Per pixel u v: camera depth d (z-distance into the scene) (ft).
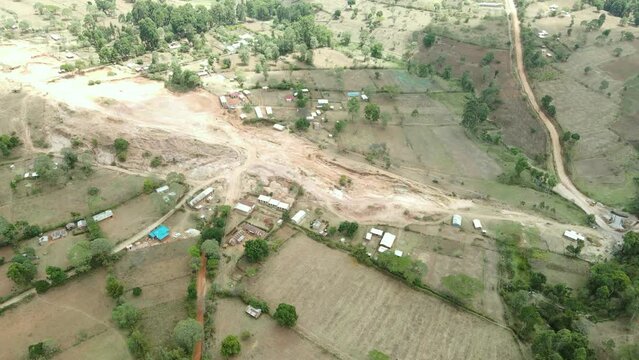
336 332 381.40
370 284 427.33
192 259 425.28
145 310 385.70
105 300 394.32
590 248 484.33
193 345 348.79
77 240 457.27
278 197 529.86
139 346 349.61
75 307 386.93
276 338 371.97
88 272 417.90
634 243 463.42
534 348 359.66
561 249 481.05
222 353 350.23
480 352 372.38
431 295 418.72
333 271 438.81
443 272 446.19
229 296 404.77
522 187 588.91
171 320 379.35
